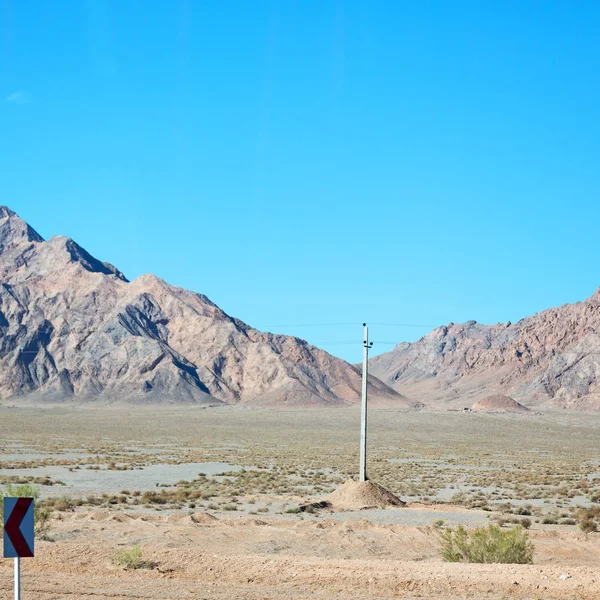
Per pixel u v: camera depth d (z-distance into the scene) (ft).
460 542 84.79
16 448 344.28
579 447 490.49
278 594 59.77
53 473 224.53
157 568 72.08
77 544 85.15
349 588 64.34
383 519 132.16
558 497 192.54
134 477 221.25
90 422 655.76
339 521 121.60
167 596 57.57
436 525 117.50
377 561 76.89
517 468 302.86
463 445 476.54
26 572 68.49
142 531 100.48
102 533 97.50
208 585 64.28
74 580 64.85
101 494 171.73
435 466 303.48
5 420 640.58
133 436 483.92
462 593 62.95
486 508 160.76
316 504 147.13
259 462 296.30
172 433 529.04
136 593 58.54
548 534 111.96
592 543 106.01
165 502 159.43
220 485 201.77
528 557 84.02
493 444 497.05
